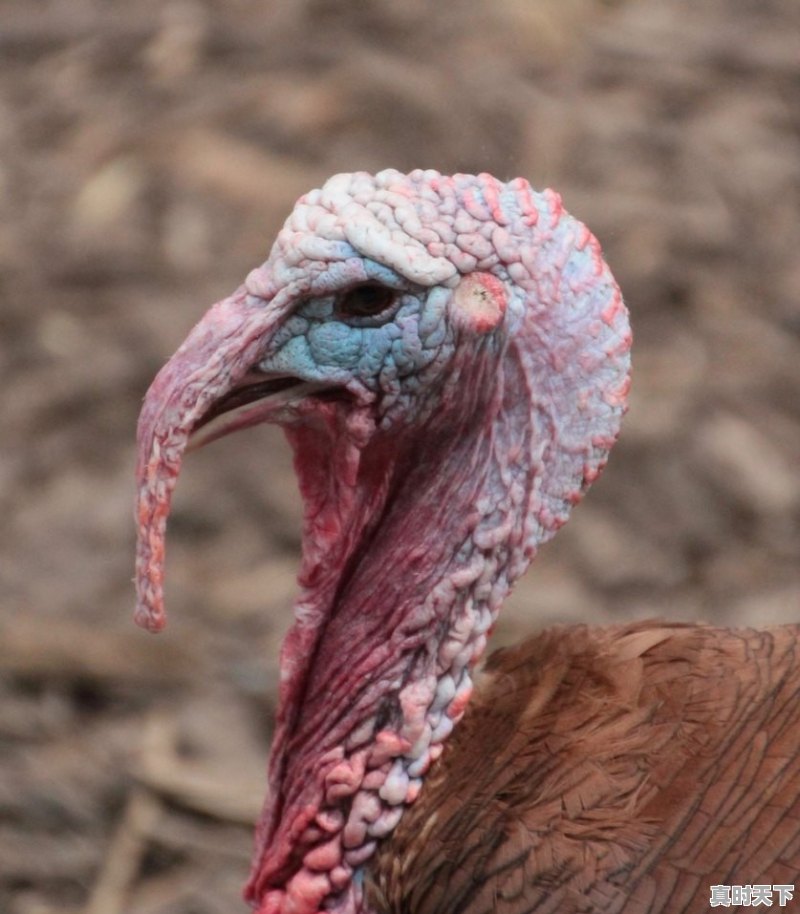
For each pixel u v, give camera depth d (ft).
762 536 45.73
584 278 21.65
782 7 64.69
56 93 60.70
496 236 21.18
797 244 54.60
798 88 60.49
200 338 20.98
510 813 21.12
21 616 43.11
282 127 57.57
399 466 22.24
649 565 44.73
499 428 21.77
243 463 47.42
